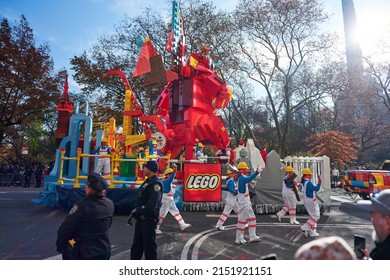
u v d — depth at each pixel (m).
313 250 1.60
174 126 12.44
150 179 4.65
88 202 3.27
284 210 9.40
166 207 7.86
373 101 31.97
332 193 20.36
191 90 11.95
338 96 27.53
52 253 5.78
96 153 12.23
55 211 10.39
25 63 25.89
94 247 3.20
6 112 26.33
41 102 26.98
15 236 7.03
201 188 10.80
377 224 2.22
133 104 12.80
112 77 25.80
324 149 24.50
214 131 12.05
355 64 29.12
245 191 7.06
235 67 25.75
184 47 12.05
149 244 4.40
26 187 23.45
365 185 14.63
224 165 13.95
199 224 8.81
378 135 33.72
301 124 39.53
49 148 37.25
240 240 6.84
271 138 39.69
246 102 37.41
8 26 26.08
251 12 25.14
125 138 12.23
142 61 10.49
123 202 9.77
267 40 26.31
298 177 11.77
